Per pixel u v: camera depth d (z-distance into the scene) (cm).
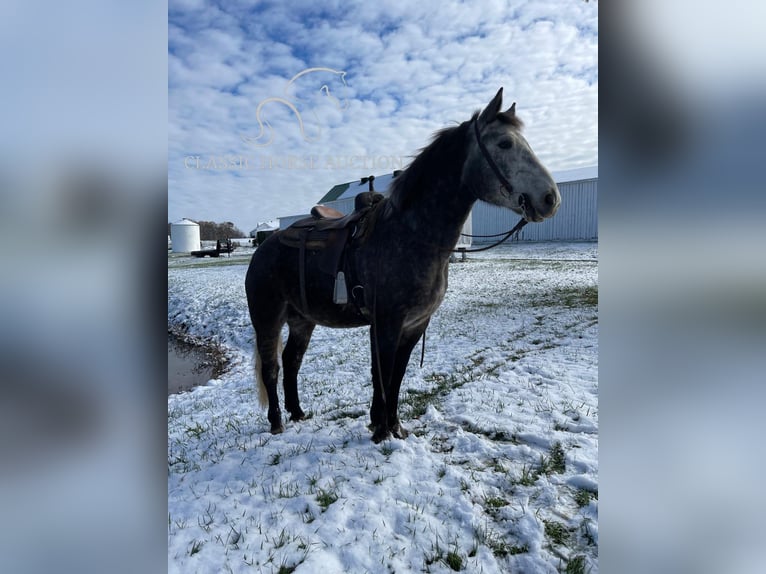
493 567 176
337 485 235
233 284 1365
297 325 336
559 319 713
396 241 260
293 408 347
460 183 251
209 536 197
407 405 360
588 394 360
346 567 177
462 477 237
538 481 232
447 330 675
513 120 238
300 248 294
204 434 343
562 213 2356
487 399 360
